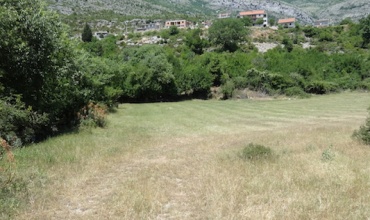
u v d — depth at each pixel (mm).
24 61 13898
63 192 6766
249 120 24969
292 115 27656
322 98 44562
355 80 52906
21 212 5520
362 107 32906
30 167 8328
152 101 47781
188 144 14328
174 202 6227
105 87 28984
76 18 138500
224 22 83000
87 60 24562
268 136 15555
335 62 57125
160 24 145625
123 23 142375
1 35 13062
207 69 51406
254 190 6633
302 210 5496
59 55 16484
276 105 37125
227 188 6727
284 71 53156
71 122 18828
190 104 40438
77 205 6098
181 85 48438
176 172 8539
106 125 20359
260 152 10180
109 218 5359
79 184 7309
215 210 5551
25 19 13836
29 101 15281
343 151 10523
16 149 10617
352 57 57250
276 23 155500
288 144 12742
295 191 6512
